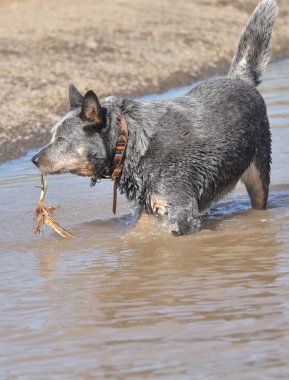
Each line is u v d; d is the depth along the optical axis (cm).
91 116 958
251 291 770
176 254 938
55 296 800
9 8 3472
